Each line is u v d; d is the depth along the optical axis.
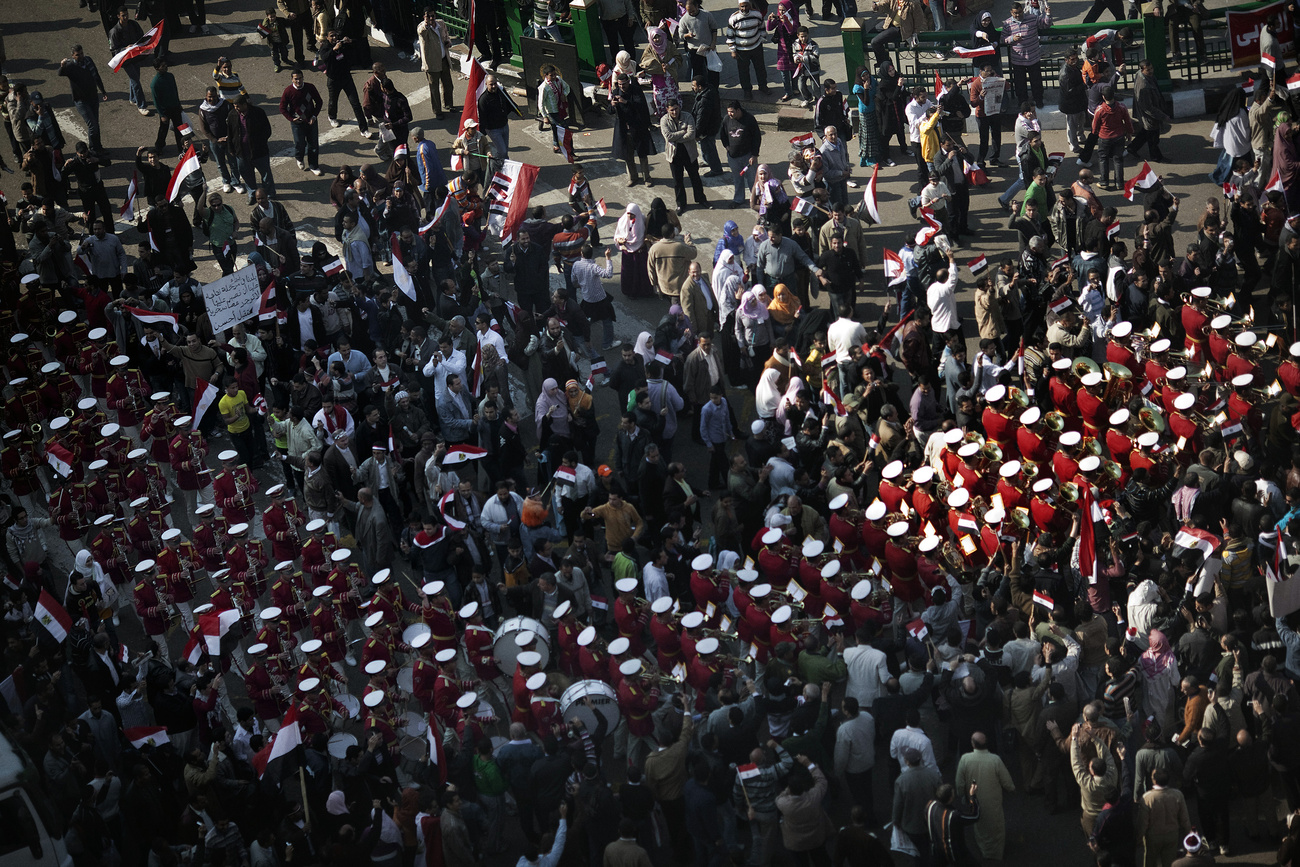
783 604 15.48
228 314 20.83
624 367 19.27
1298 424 16.83
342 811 14.17
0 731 14.55
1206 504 16.06
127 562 17.80
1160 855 13.21
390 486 18.47
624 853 12.99
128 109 30.88
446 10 31.70
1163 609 14.76
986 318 20.20
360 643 17.64
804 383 19.20
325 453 18.44
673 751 13.75
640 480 17.84
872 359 19.30
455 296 21.61
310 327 20.98
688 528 17.33
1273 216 21.38
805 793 13.22
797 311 20.88
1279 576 14.44
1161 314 19.69
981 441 17.39
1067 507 16.34
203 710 15.52
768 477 17.30
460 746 14.77
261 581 17.25
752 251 22.16
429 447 17.94
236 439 20.39
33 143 27.45
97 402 21.48
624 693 14.53
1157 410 17.52
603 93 29.27
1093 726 13.45
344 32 29.75
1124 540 16.09
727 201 26.11
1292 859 12.95
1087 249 20.89
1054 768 14.30
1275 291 20.39
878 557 16.38
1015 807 14.66
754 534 17.55
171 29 33.44
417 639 15.16
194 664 16.02
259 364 21.48
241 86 27.06
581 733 14.02
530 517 17.06
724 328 21.06
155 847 13.82
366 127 29.45
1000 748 14.95
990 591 15.96
